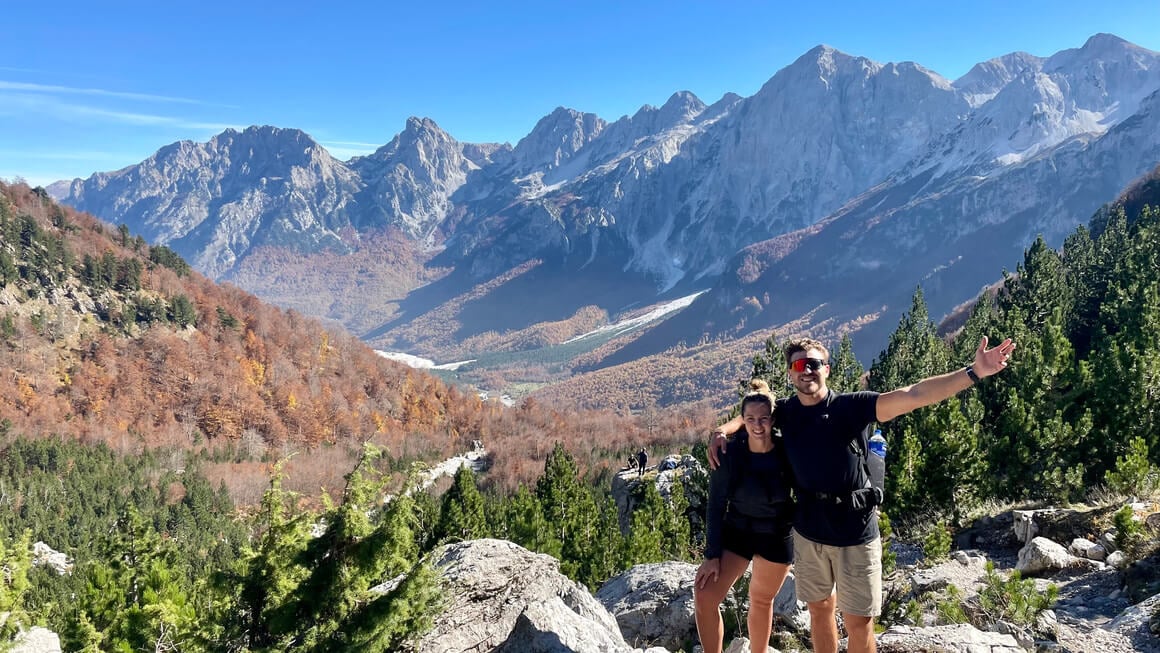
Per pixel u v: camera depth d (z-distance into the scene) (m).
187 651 9.42
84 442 173.50
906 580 14.87
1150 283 49.75
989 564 11.07
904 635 8.68
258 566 9.24
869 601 5.83
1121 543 13.49
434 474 159.25
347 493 9.00
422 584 8.96
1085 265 74.44
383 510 9.22
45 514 122.94
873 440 5.96
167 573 20.59
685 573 15.25
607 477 125.75
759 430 6.05
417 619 8.97
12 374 187.50
